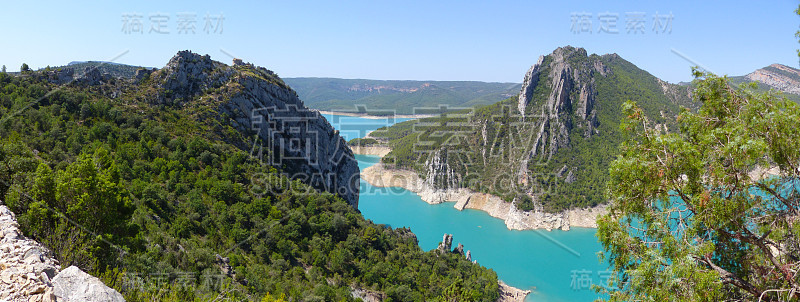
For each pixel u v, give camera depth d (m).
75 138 77.88
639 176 20.59
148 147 87.69
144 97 104.94
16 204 34.62
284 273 70.88
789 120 18.86
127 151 81.94
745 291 20.53
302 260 80.75
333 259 83.31
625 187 21.47
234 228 75.56
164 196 72.81
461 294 59.00
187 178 83.06
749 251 20.77
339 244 91.75
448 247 122.75
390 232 115.06
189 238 65.56
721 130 20.36
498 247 159.88
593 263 142.50
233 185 88.12
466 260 119.06
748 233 20.36
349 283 79.19
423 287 88.38
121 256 36.25
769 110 20.45
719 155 19.66
